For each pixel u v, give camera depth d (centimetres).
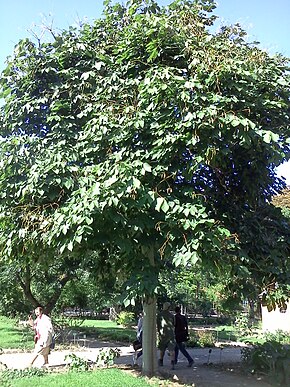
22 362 1176
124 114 794
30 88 948
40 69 942
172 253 752
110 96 852
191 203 745
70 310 3238
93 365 1061
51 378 809
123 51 888
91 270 1245
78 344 1616
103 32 995
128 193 669
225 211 887
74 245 735
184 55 802
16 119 937
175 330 1165
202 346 1678
